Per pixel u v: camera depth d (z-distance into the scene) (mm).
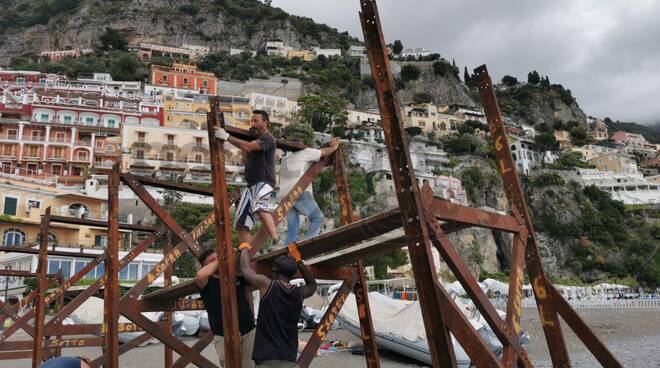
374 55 2912
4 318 11125
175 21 139250
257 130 4562
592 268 82625
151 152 63844
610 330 26656
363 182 75625
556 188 91750
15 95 72188
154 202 6062
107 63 107500
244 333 4359
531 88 154750
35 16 143500
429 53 149500
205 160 65938
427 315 2641
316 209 5117
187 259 40656
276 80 111562
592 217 89188
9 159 58531
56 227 42844
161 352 15266
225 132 4047
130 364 12992
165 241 8047
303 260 4469
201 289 4695
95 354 15062
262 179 4426
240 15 147625
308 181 4980
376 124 95750
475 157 93125
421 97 126188
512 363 3125
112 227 5508
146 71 105375
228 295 3725
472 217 3262
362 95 116500
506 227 3617
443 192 77188
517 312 3414
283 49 136250
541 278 3771
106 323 5406
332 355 14258
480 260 71562
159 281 33906
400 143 2777
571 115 153000
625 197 105812
